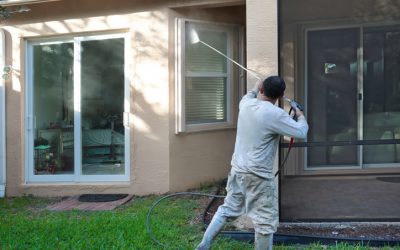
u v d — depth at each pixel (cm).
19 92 781
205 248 423
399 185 582
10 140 787
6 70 738
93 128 772
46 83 797
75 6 752
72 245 479
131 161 742
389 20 553
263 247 405
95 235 508
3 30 778
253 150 400
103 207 664
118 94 758
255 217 405
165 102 723
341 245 469
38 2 742
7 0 734
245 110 411
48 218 604
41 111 802
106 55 762
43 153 800
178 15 730
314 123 573
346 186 581
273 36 529
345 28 557
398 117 569
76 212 637
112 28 742
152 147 731
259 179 398
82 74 773
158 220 561
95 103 771
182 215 591
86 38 766
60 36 775
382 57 562
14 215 633
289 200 577
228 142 796
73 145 780
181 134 735
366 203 574
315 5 552
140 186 738
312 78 566
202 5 712
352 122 572
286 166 577
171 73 725
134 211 629
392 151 582
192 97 754
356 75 566
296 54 554
